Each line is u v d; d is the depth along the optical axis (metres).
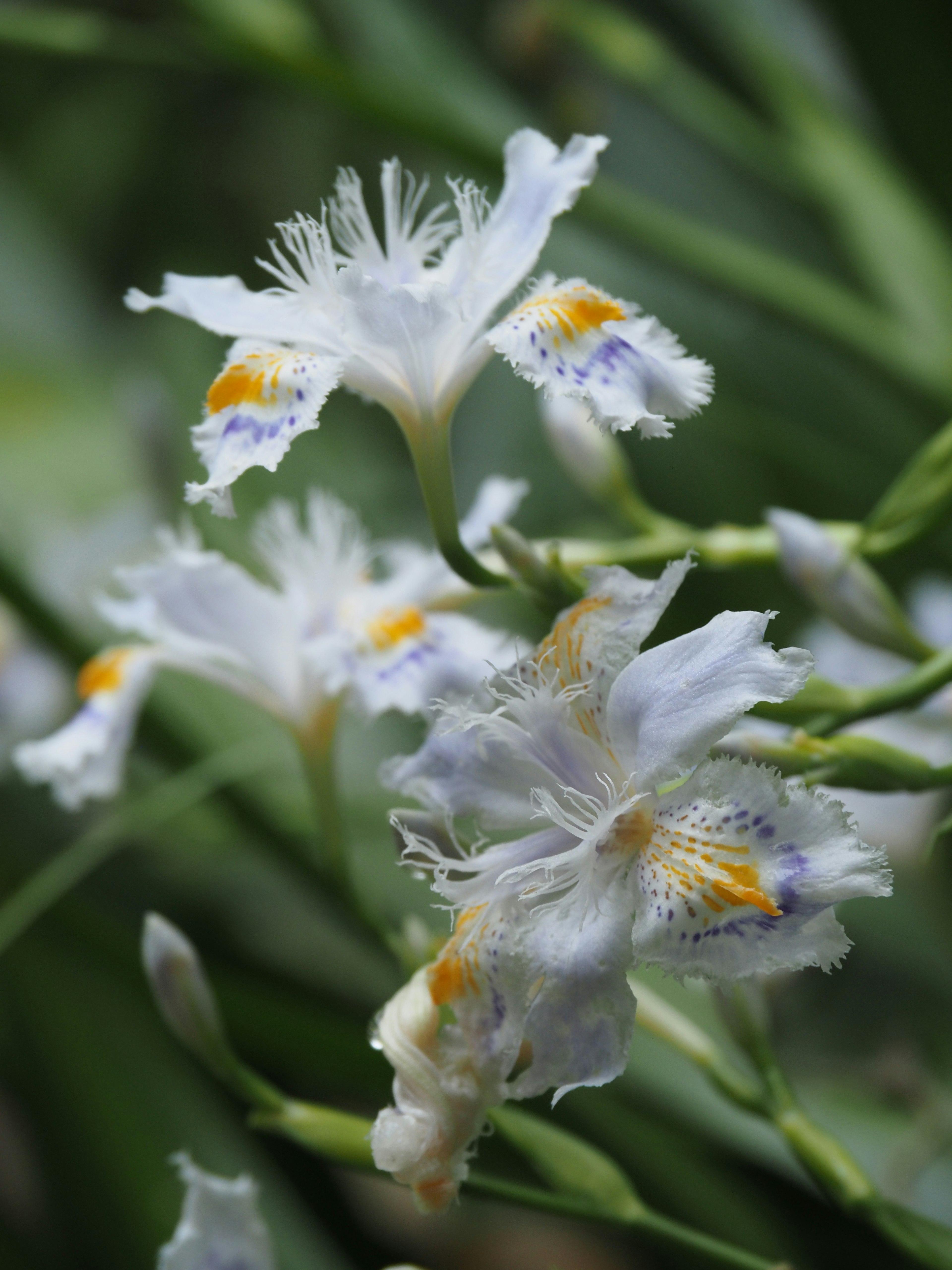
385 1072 0.42
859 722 0.36
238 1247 0.36
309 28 0.50
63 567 0.55
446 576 0.39
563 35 0.62
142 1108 0.49
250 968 0.49
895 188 0.56
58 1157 0.48
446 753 0.34
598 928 0.33
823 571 0.38
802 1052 0.47
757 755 0.35
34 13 0.57
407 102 0.49
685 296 0.61
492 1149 0.42
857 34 0.53
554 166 0.35
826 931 0.32
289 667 0.39
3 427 0.65
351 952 0.49
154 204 0.90
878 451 0.57
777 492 0.59
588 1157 0.36
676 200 0.66
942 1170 0.45
